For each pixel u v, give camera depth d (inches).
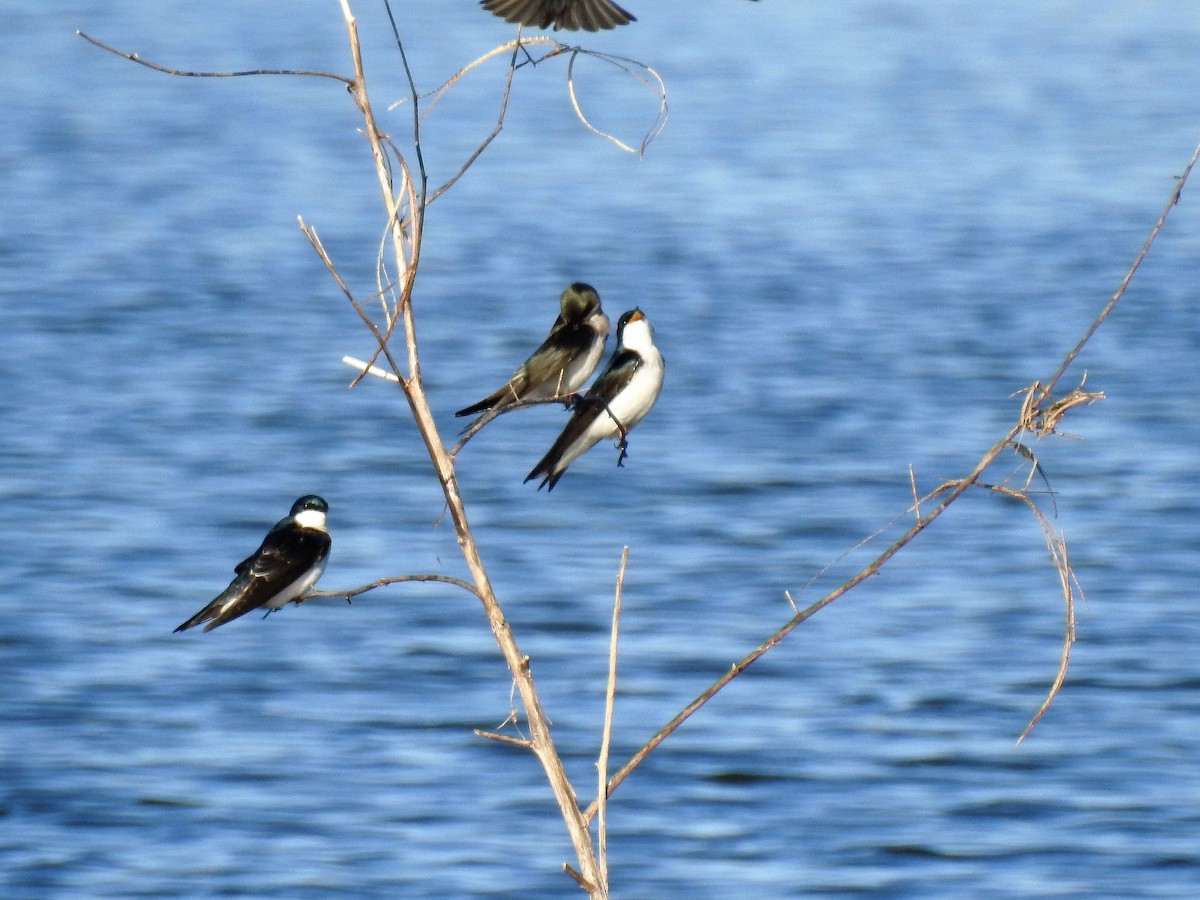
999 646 745.0
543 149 2116.1
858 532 890.1
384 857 572.1
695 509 930.7
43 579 818.2
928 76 2593.5
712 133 2182.6
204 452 1023.6
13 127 2266.2
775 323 1349.7
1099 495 938.7
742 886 552.4
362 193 1891.0
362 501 944.9
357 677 718.5
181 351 1269.7
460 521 291.4
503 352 1262.3
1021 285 1475.1
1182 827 586.2
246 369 1219.2
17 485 957.2
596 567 845.8
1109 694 695.7
